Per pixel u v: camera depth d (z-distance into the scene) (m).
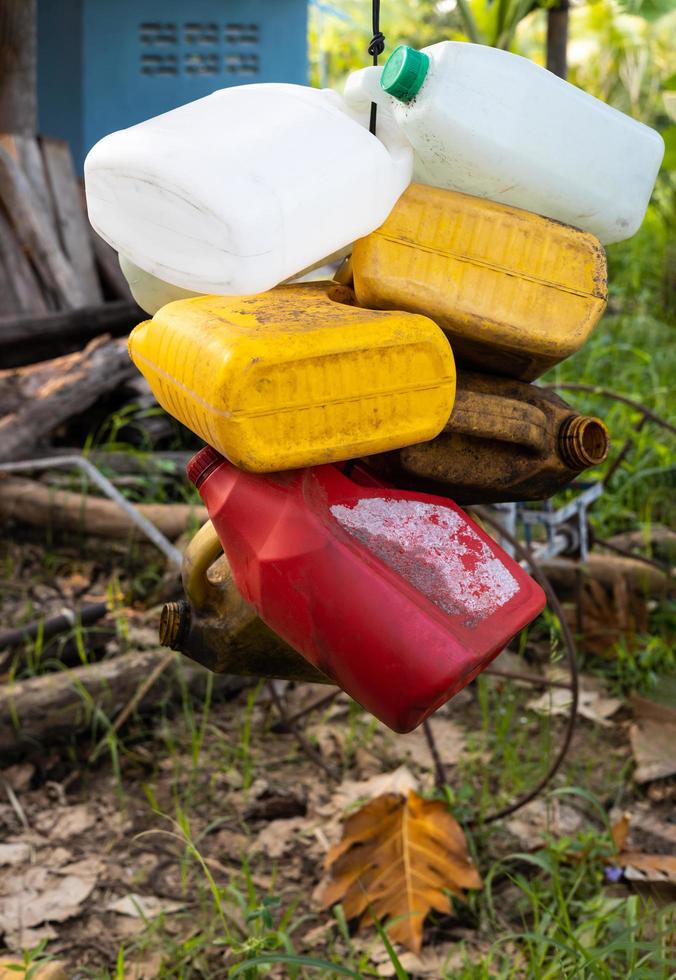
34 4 6.16
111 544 4.82
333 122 1.30
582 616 4.16
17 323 5.58
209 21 7.17
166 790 3.43
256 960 2.26
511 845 3.18
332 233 1.28
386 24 11.98
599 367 6.46
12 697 3.45
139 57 7.04
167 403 1.34
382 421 1.27
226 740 3.68
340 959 2.75
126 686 3.62
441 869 2.92
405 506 1.37
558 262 1.37
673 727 3.75
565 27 4.90
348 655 1.28
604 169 1.39
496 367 1.47
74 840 3.20
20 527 4.94
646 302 8.05
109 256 6.43
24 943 2.81
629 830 3.28
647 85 10.77
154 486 5.11
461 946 2.69
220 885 3.03
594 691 4.01
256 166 1.23
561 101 1.36
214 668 1.63
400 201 1.35
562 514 3.69
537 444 1.50
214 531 1.55
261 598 1.33
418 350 1.27
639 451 5.17
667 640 4.25
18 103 6.26
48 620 3.85
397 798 3.10
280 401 1.20
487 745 3.68
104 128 7.05
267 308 1.29
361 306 1.38
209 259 1.26
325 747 3.67
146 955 2.78
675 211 8.80
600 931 2.75
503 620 1.31
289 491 1.31
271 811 3.32
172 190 1.23
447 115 1.32
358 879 2.91
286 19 7.38
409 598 1.26
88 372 5.23
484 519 3.04
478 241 1.35
